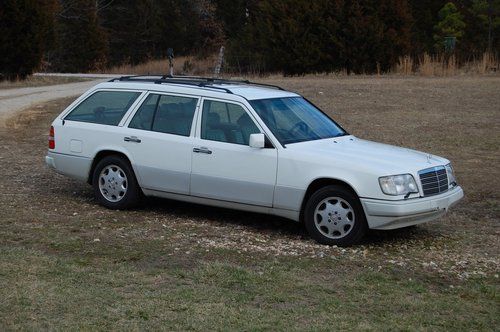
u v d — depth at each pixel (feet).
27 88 90.58
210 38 179.83
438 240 26.53
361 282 21.30
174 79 30.60
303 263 23.08
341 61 102.12
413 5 135.95
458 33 125.29
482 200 33.12
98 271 21.57
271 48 107.76
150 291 19.88
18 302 18.63
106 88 30.53
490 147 45.91
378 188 24.41
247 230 27.17
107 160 29.63
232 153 26.76
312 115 29.12
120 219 28.22
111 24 181.57
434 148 45.70
